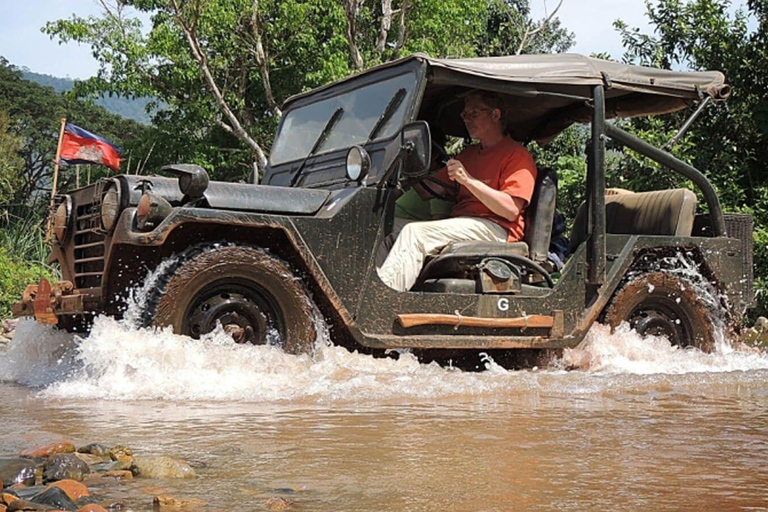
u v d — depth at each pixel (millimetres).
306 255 4688
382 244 5176
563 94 5547
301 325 4699
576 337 5449
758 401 4047
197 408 3701
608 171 11633
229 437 3010
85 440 2953
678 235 6152
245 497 2209
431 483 2355
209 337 4488
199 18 18219
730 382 4812
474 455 2717
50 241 5352
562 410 3703
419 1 20234
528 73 5332
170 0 17828
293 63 20641
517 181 5414
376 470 2510
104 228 4516
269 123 20578
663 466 2568
